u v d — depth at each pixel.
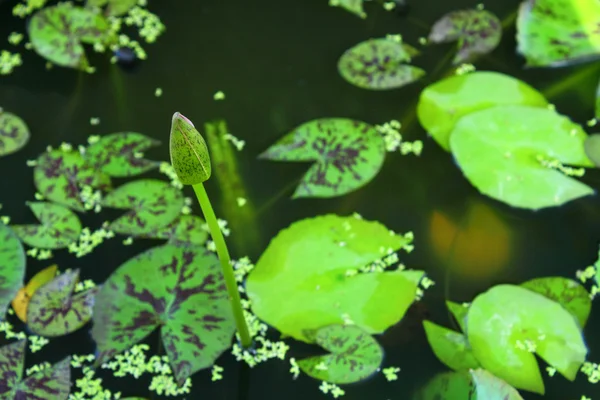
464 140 1.95
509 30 2.06
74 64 2.06
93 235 1.92
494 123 1.96
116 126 2.01
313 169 1.95
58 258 1.91
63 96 2.04
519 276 1.88
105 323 1.86
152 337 1.86
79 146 1.99
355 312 1.86
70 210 1.94
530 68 2.02
